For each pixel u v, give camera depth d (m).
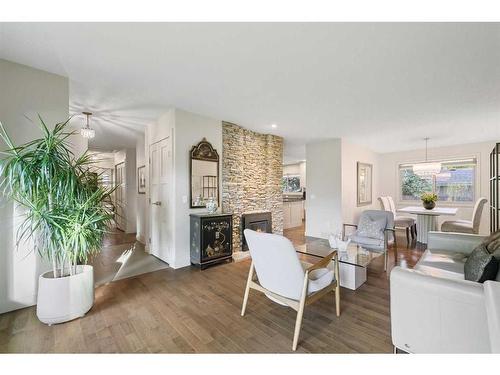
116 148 6.36
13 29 1.65
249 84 2.54
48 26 1.62
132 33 1.70
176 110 3.33
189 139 3.49
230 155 4.07
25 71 2.18
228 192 4.03
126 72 2.28
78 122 3.91
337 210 5.15
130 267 3.42
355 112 3.42
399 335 1.49
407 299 1.44
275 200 4.93
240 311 2.19
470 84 2.50
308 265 2.34
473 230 3.99
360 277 2.78
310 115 3.58
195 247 3.40
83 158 2.18
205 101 3.04
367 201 6.16
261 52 1.94
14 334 1.82
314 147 5.59
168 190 3.51
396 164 6.62
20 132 2.16
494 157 3.57
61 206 1.96
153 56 2.00
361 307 2.26
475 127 4.15
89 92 2.75
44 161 1.83
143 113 3.54
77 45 1.85
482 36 1.70
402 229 5.41
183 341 1.75
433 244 2.83
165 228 3.62
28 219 1.96
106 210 2.27
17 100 2.15
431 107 3.19
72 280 2.01
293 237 5.68
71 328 1.90
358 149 5.78
